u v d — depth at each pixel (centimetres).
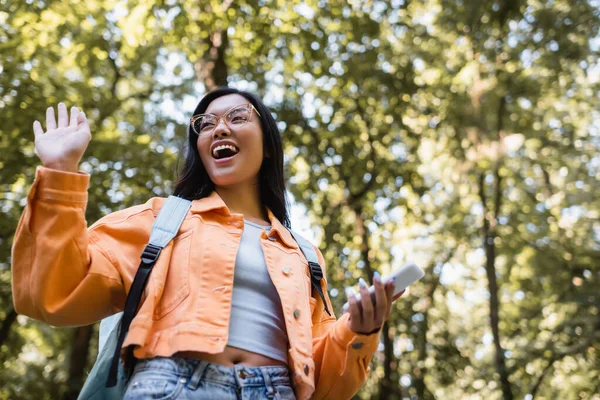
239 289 212
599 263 1522
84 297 199
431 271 1625
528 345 1462
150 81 1341
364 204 1449
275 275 219
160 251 207
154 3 1203
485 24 1402
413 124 1488
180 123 1255
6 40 1112
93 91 1207
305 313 219
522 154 1541
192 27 1238
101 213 1115
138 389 185
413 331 1477
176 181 256
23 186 1116
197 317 194
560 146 1523
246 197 255
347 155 1412
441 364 1495
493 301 1385
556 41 1377
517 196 1592
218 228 223
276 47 1329
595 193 1504
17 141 1069
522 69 1414
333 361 225
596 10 1343
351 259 1483
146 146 1205
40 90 1091
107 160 1143
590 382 1462
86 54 1197
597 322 1372
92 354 1370
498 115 1413
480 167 1454
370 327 213
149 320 192
